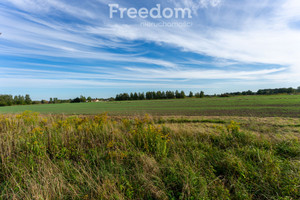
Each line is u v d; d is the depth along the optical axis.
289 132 6.11
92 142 4.82
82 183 2.82
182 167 3.13
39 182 2.81
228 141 4.89
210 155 3.87
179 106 27.97
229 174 3.17
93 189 2.56
